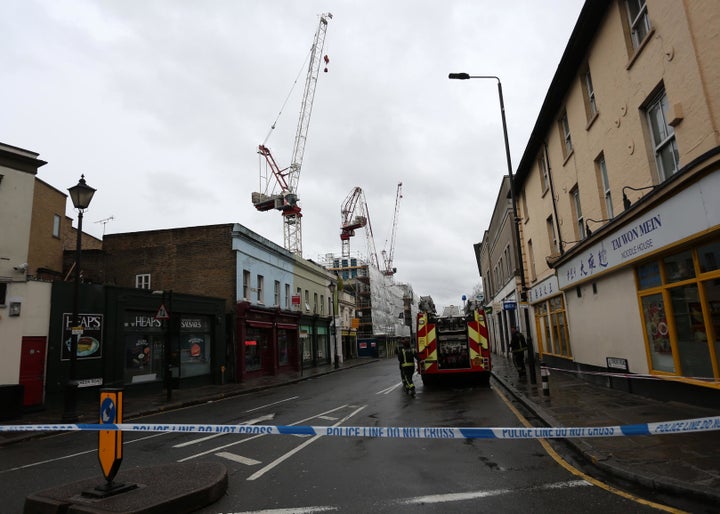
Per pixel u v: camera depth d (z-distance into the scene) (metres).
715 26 7.31
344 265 110.88
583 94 13.23
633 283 10.91
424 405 12.48
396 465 6.59
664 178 9.44
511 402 12.20
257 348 27.58
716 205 7.19
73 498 5.09
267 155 81.38
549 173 17.33
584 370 14.65
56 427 6.43
